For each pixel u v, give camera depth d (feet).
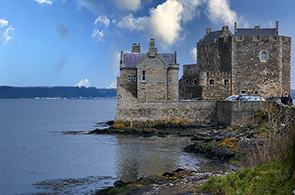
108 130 214.48
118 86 218.59
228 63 268.41
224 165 123.54
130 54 258.37
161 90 238.68
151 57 238.07
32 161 140.87
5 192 101.96
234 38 265.13
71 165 132.46
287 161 74.54
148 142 176.24
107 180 111.75
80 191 101.35
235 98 213.46
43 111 580.30
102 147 166.50
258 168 78.07
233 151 128.77
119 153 150.82
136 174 117.29
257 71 267.39
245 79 266.77
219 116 212.64
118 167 126.93
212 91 262.88
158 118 216.74
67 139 198.80
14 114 487.20
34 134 229.86
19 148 171.63
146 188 88.48
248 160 97.86
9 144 184.96
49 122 335.88
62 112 547.08
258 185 71.20
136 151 153.69
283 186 67.15
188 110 217.77
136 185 93.81
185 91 288.92
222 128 196.34
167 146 163.73
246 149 126.41
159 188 86.84
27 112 545.85
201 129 204.13
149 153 148.46
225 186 75.51
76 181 111.65
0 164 135.74
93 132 219.20
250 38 266.57
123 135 202.80
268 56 268.41
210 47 284.41
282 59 272.31
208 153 140.05
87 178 114.62
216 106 217.77
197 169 118.83
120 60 253.24
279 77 270.46
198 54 295.89
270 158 81.30
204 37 305.53
